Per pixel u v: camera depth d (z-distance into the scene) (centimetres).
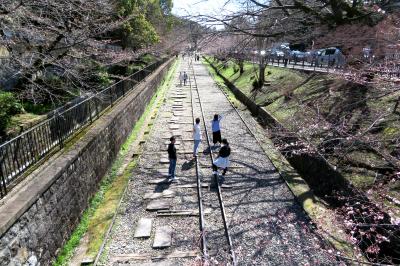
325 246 712
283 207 898
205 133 1652
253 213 864
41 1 952
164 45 3080
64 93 1421
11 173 649
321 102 1516
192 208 891
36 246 603
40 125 783
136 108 1825
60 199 725
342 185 945
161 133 1650
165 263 667
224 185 1034
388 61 952
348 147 985
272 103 2059
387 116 1114
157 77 3056
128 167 1195
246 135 1617
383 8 1092
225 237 757
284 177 1088
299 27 1143
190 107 2322
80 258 689
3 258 496
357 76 1044
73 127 1011
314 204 899
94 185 989
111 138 1230
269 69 3061
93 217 858
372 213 725
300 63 2962
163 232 773
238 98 2855
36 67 1118
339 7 1071
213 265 657
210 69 5753
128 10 2202
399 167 801
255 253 699
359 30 1082
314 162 1161
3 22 950
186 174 1130
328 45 1216
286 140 1460
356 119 1204
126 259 679
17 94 1192
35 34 1042
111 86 1467
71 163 798
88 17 1231
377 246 689
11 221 515
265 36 1121
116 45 2612
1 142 898
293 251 705
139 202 928
